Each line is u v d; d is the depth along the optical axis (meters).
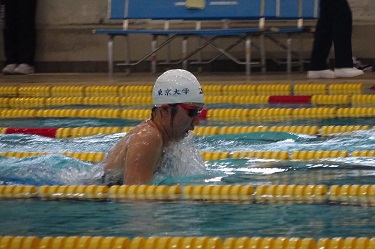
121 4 26.83
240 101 20.31
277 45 28.33
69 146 14.16
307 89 21.86
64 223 8.58
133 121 17.64
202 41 28.66
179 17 26.36
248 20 26.91
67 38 29.95
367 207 9.19
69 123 17.38
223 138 14.77
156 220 8.62
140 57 29.42
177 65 29.03
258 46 28.44
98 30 26.58
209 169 11.58
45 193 10.11
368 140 14.13
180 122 10.12
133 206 9.35
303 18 25.72
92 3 29.75
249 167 11.83
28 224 8.55
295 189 9.88
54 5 29.81
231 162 12.30
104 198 9.81
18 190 10.23
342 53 23.75
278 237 7.79
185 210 9.09
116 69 29.62
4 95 22.61
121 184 10.27
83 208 9.30
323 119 17.05
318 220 8.56
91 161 12.73
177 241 7.32
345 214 8.84
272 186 9.96
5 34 28.92
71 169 11.29
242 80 23.81
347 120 16.75
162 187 9.82
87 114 18.59
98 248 7.32
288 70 26.75
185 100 9.98
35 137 15.29
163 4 26.53
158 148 10.04
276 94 21.48
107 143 14.45
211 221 8.55
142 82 23.80
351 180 10.70
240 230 8.13
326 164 12.01
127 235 8.00
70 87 22.98
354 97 19.59
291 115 17.83
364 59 28.23
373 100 19.42
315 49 23.97
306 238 7.47
